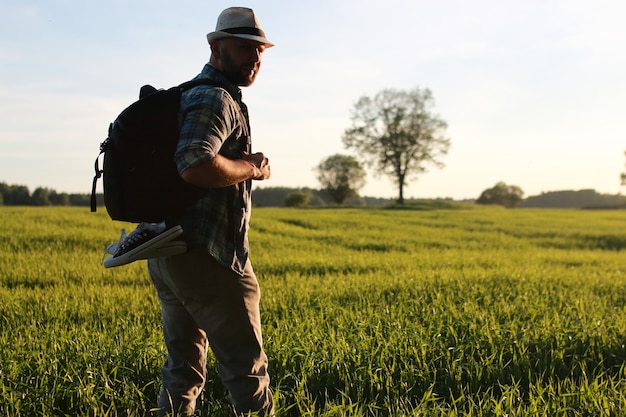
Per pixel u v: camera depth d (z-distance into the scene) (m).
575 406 4.10
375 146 85.56
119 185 3.04
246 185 3.40
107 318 6.88
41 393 4.05
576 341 5.66
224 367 3.50
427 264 12.88
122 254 3.13
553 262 15.23
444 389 4.68
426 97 84.88
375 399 4.18
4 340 5.33
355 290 8.47
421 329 5.73
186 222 3.21
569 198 142.62
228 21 3.25
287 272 11.08
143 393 4.36
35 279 9.64
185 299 3.41
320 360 4.83
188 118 3.00
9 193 70.88
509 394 4.14
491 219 35.19
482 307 7.49
